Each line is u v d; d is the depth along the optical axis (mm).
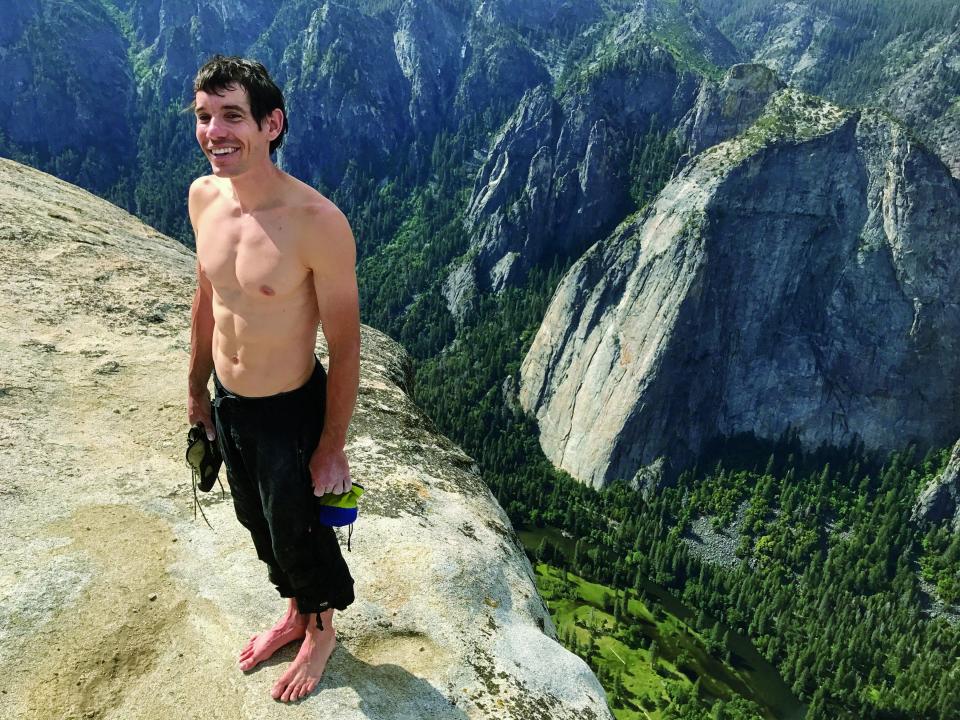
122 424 7070
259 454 3877
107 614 4820
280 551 4047
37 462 6129
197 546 5508
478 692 4805
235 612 4957
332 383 3770
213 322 4234
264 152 3342
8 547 5195
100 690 4340
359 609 5176
